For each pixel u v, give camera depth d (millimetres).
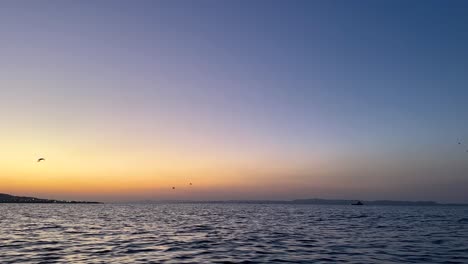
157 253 27750
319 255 27266
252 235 40500
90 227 51000
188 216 85375
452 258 26156
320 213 108375
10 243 32875
